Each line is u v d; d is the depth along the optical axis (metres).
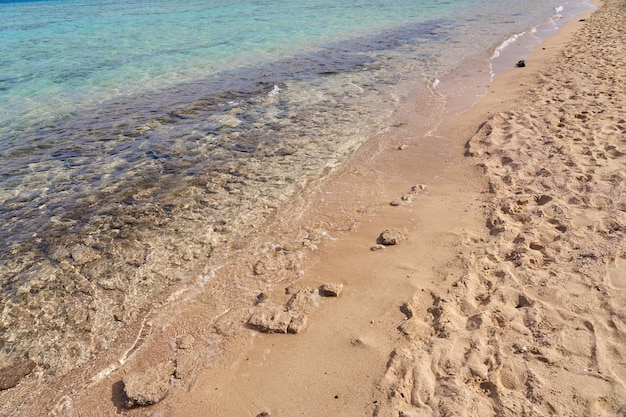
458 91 11.97
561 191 6.20
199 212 6.82
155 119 10.76
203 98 12.22
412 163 8.07
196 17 27.86
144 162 8.52
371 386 3.71
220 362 4.22
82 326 4.83
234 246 6.02
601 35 16.55
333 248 5.83
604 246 4.87
